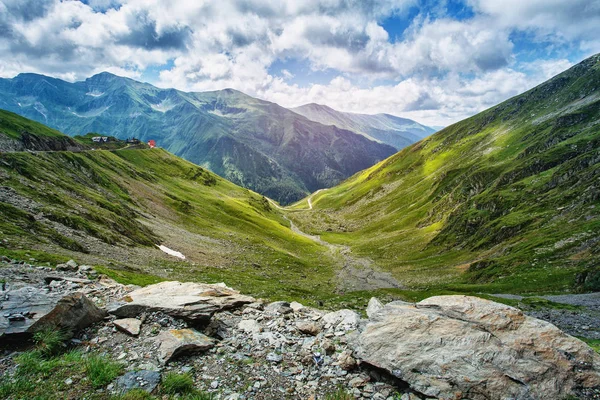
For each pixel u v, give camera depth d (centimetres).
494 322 1395
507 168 17862
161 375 1181
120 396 1025
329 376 1297
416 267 12331
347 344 1520
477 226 13525
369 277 11625
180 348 1334
